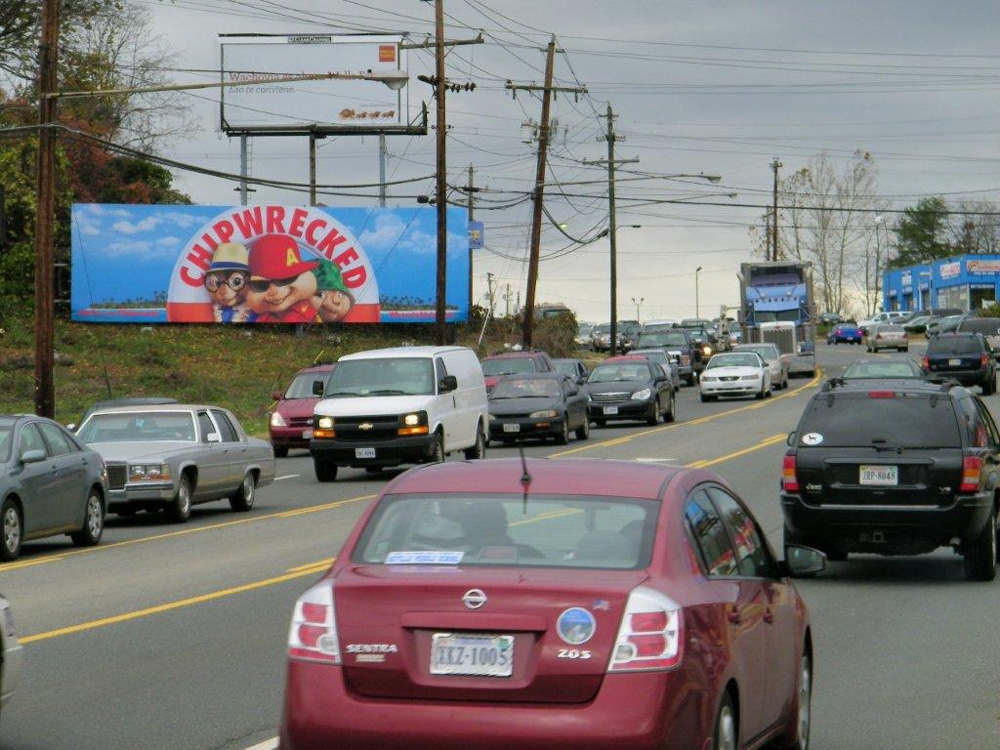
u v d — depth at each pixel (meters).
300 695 6.90
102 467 22.58
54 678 12.12
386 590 6.90
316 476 34.03
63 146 77.69
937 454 17.16
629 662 6.62
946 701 11.33
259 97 81.00
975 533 17.22
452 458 39.97
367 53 80.62
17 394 54.28
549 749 6.57
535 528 7.40
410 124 80.69
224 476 26.23
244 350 73.19
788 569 9.41
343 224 77.12
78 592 17.09
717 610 7.27
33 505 20.23
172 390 58.78
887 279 180.38
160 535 23.28
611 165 79.69
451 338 78.19
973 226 187.75
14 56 65.75
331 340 76.75
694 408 57.88
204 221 76.31
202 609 15.76
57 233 77.12
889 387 17.80
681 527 7.47
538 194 65.94
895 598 16.50
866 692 11.67
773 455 35.25
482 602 6.78
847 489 17.31
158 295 76.06
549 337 85.12
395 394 33.06
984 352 59.88
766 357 67.88
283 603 16.12
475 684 6.74
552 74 65.00
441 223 54.66
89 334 72.12
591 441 42.47
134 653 13.23
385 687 6.83
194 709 10.89
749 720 7.73
